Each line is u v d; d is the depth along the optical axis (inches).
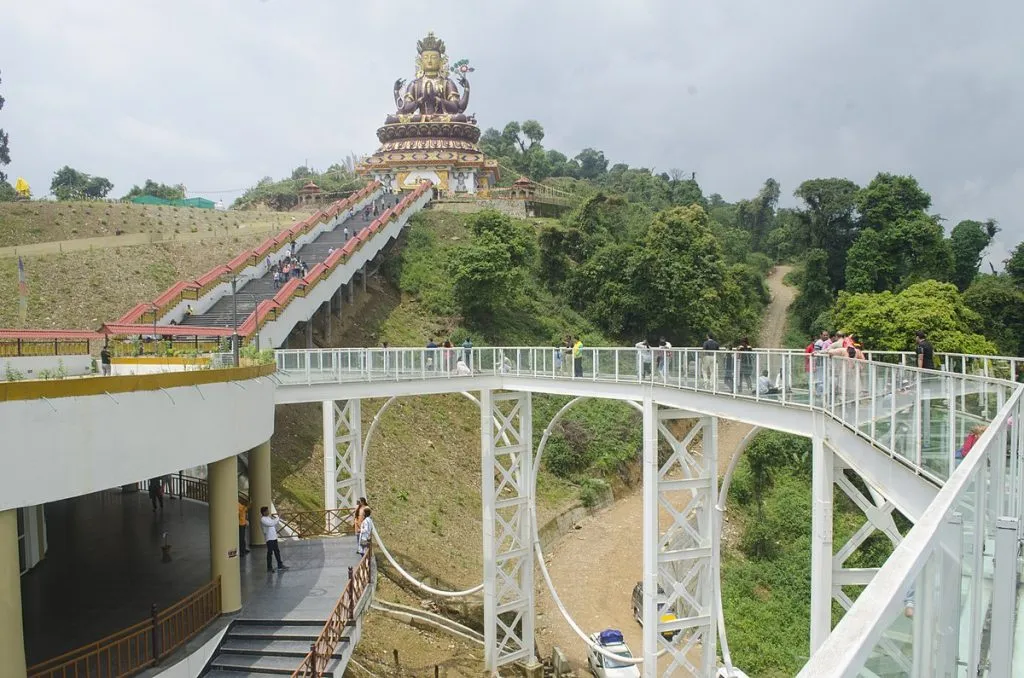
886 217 2726.4
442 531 1508.4
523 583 1222.9
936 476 468.8
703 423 1012.5
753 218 3961.6
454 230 2615.7
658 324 2393.0
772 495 1728.6
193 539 905.5
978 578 222.4
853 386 623.8
